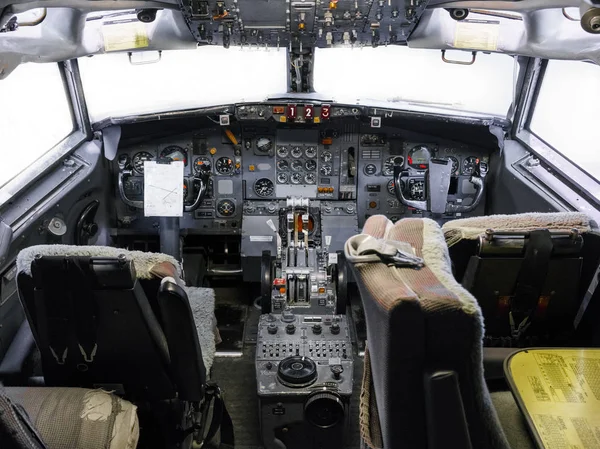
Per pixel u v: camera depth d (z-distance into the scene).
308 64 4.48
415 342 0.96
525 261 1.69
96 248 1.98
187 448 2.65
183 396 2.32
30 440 1.13
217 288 5.25
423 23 3.72
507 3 3.06
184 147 4.81
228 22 3.52
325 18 3.45
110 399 2.04
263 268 4.07
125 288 1.94
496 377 1.69
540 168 4.29
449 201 4.98
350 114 4.47
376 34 3.79
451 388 0.98
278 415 3.14
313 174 4.89
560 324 1.91
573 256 1.73
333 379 3.20
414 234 1.21
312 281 4.12
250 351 4.34
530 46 3.64
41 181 3.89
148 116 4.39
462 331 0.95
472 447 1.06
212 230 4.95
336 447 3.18
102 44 3.75
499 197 4.70
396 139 4.82
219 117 4.50
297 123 4.75
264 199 4.95
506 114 4.55
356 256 1.11
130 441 1.96
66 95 4.14
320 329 3.67
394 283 1.00
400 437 1.10
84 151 4.39
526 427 1.35
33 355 3.23
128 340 2.09
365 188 4.95
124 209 4.90
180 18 3.63
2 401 1.06
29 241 3.53
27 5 2.63
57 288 1.94
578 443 1.24
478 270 1.71
